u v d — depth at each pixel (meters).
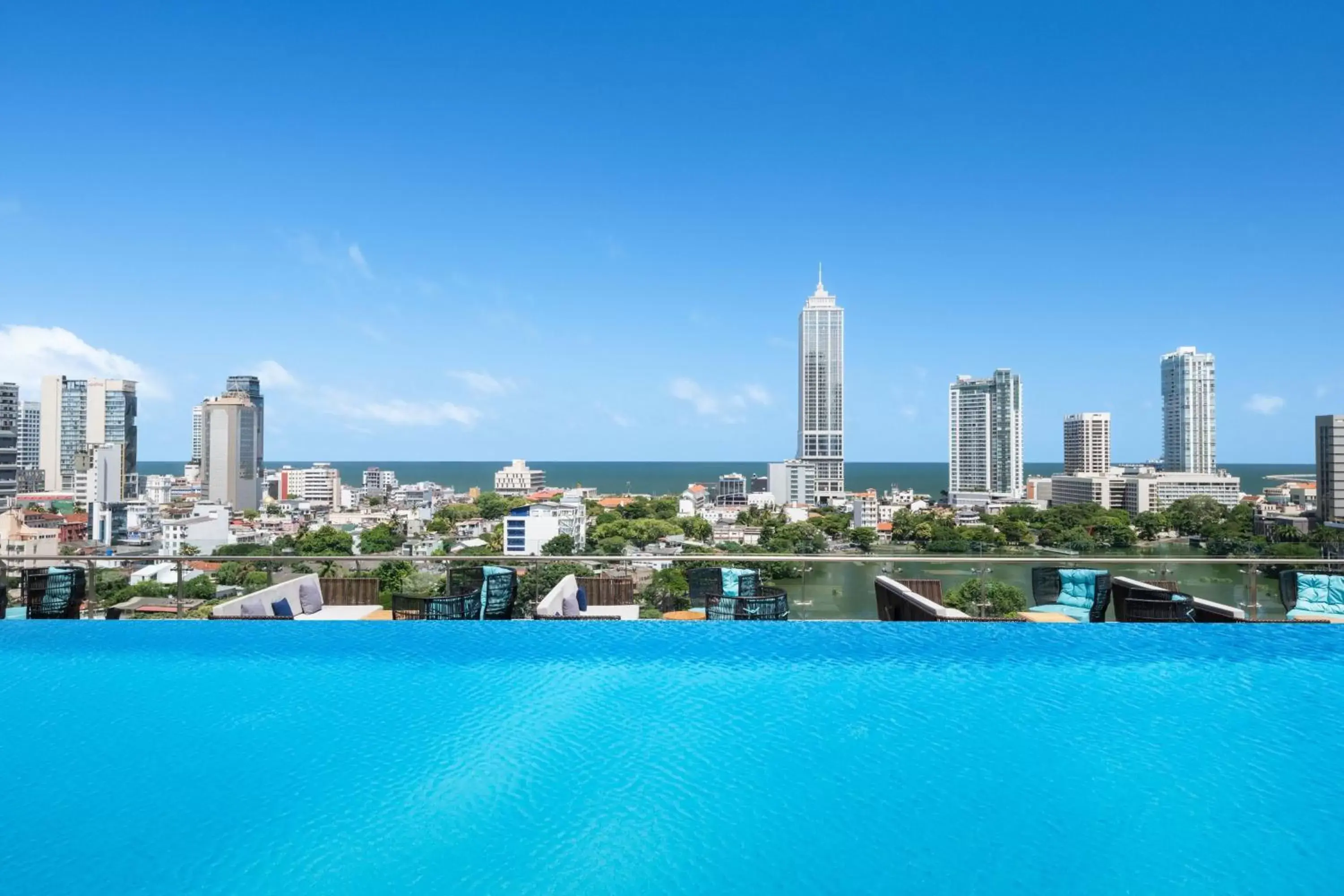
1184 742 4.86
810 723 5.16
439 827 3.91
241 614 7.37
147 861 3.64
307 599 8.27
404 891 3.40
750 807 4.11
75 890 3.42
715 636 6.81
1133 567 7.51
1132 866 3.60
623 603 8.27
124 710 5.36
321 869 3.52
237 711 5.36
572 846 3.73
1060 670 5.99
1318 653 6.27
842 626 6.88
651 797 4.18
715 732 5.00
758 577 7.89
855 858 3.66
